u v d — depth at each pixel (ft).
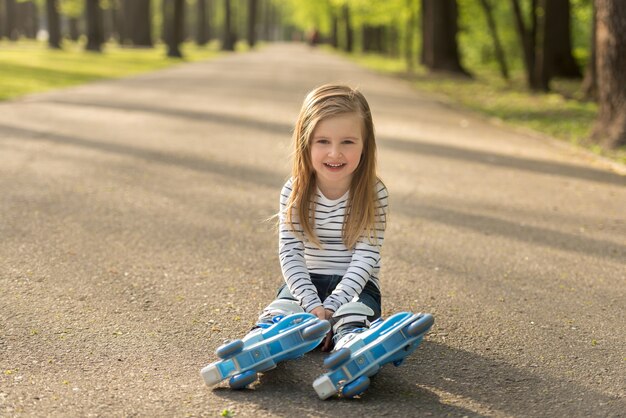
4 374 10.73
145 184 25.14
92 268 16.17
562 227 20.95
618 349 12.32
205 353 11.78
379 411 9.74
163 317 13.37
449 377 10.99
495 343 12.44
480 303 14.53
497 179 28.02
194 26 335.88
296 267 11.55
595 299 14.97
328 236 11.79
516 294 15.16
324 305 11.13
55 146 32.09
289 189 11.97
